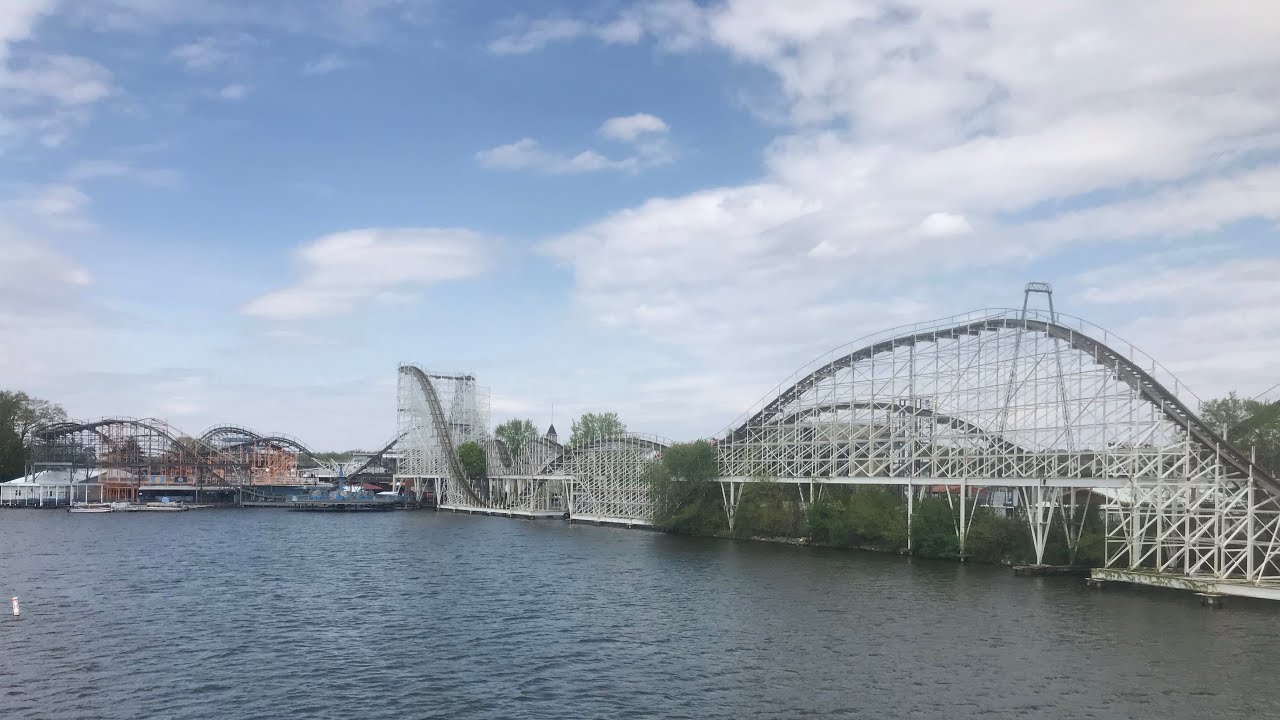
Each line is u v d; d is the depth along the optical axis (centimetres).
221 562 11131
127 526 16888
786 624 6988
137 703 5022
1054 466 9662
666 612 7525
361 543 13688
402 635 6719
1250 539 8062
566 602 8050
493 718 4784
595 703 5028
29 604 7950
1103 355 9294
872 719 4734
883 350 11912
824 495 12925
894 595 8225
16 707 4928
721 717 4781
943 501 11362
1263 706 4912
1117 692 5153
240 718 4772
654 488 15375
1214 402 12406
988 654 5988
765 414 13938
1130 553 9025
